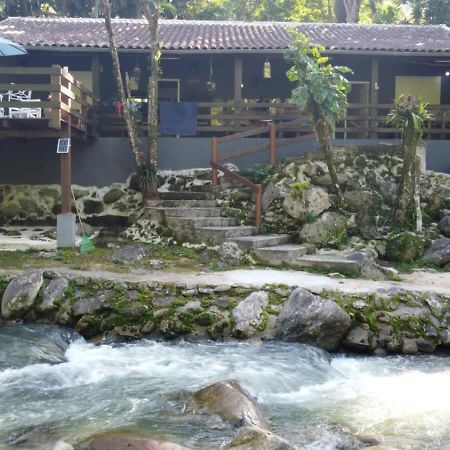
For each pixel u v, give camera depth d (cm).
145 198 1283
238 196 1235
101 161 1355
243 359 751
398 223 1174
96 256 1058
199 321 830
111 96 1595
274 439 487
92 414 579
